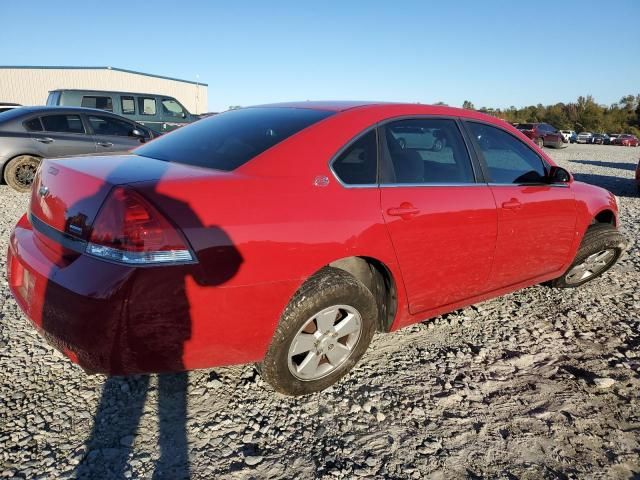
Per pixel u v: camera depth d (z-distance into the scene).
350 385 2.81
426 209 2.80
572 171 16.25
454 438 2.42
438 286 3.02
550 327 3.67
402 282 2.80
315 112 2.85
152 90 37.66
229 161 2.47
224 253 2.10
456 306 3.26
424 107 3.12
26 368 2.81
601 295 4.34
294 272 2.29
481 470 2.22
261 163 2.40
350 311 2.62
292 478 2.12
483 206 3.12
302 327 2.43
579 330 3.65
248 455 2.23
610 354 3.31
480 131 3.37
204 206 2.10
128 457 2.18
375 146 2.74
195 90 41.19
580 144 47.16
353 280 2.55
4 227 5.84
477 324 3.67
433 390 2.80
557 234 3.73
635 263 5.33
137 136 8.34
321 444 2.33
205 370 2.87
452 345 3.33
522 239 3.44
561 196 3.70
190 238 2.03
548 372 3.06
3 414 2.41
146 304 1.98
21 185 8.20
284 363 2.44
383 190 2.67
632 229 7.15
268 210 2.24
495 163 3.37
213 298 2.10
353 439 2.37
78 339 2.01
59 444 2.24
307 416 2.52
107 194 2.04
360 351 2.76
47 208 2.37
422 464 2.24
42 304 2.14
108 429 2.35
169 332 2.06
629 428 2.56
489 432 2.48
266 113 3.04
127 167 2.37
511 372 3.04
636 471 2.26
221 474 2.12
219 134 2.86
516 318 3.80
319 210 2.38
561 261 3.90
